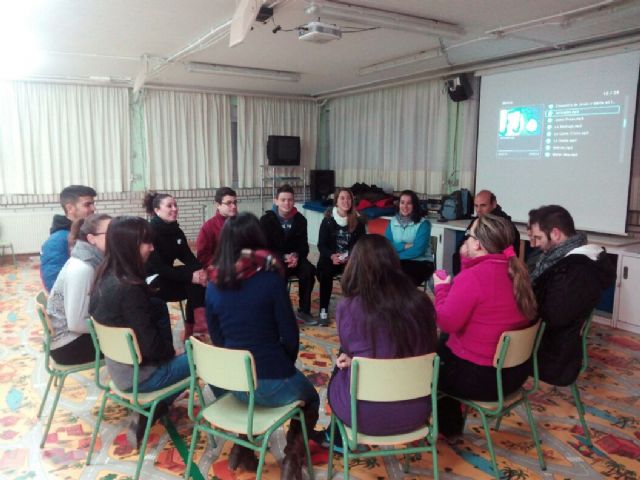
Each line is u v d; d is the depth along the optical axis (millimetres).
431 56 5094
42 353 3551
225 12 3764
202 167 7816
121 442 2410
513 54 5062
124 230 2074
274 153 7980
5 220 6594
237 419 1874
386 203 6648
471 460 2268
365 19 3654
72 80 6672
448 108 6262
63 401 2830
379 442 1773
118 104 7164
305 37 3645
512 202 5406
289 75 6336
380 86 6973
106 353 2094
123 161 7316
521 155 5262
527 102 5148
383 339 1729
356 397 1729
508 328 1992
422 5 3537
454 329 2012
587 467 2221
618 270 4070
